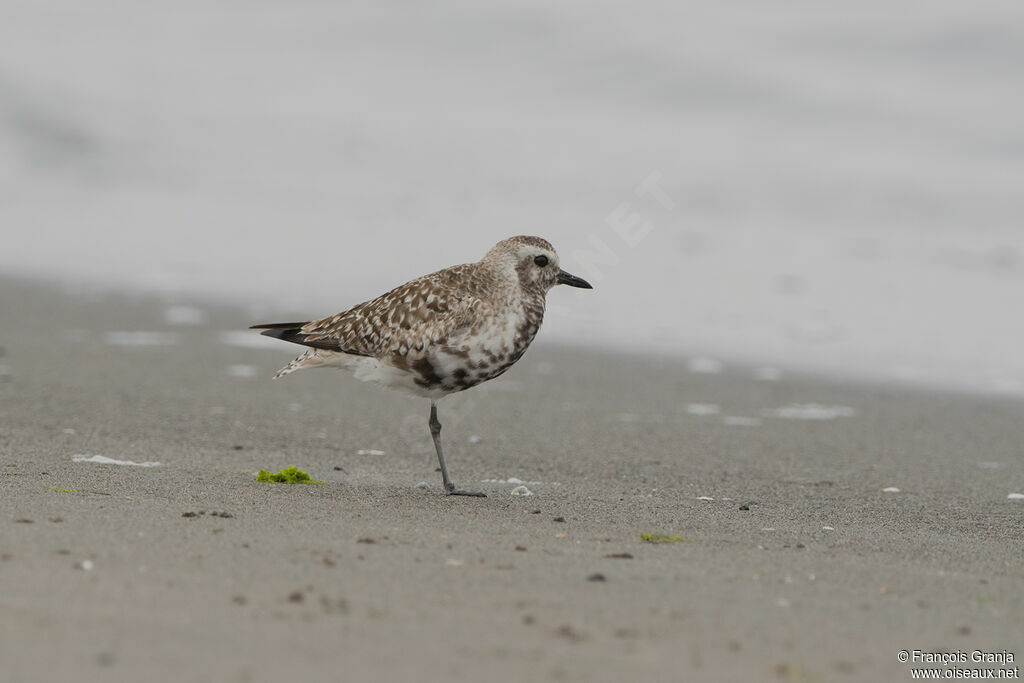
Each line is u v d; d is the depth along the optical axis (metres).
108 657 5.33
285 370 11.29
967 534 9.78
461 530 8.73
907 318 22.20
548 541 8.45
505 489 11.12
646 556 8.04
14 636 5.53
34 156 34.25
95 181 33.50
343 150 34.56
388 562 7.38
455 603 6.54
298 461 11.95
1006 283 24.72
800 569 7.87
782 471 12.57
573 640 6.00
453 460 12.57
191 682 5.11
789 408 16.14
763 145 33.22
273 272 25.73
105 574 6.65
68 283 24.20
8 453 11.27
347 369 11.16
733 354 19.72
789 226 29.27
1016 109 33.78
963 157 32.22
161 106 36.44
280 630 5.85
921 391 17.47
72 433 12.63
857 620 6.70
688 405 16.09
